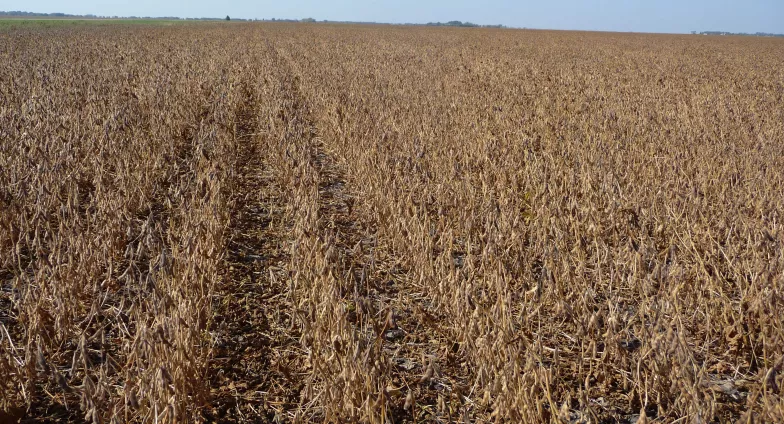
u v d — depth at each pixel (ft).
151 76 48.34
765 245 15.65
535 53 98.17
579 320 13.02
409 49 100.27
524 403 10.13
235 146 29.91
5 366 11.12
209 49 88.07
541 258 17.33
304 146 26.61
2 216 17.61
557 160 25.80
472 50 101.50
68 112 31.89
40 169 20.84
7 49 83.61
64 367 12.49
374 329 12.46
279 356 13.15
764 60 97.71
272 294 15.98
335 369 11.23
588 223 18.37
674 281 14.34
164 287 13.20
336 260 15.39
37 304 12.60
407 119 33.68
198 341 12.44
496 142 28.55
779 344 12.33
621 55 97.66
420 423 11.24
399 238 17.89
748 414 9.40
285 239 19.39
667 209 18.90
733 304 15.05
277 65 64.80
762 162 25.17
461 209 19.85
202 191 20.89
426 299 15.74
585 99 42.50
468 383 12.19
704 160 25.00
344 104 37.93
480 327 12.06
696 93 47.83
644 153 26.55
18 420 10.91
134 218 20.03
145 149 26.27
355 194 24.27
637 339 13.96
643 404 11.71
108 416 10.45
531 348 11.43
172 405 9.71
